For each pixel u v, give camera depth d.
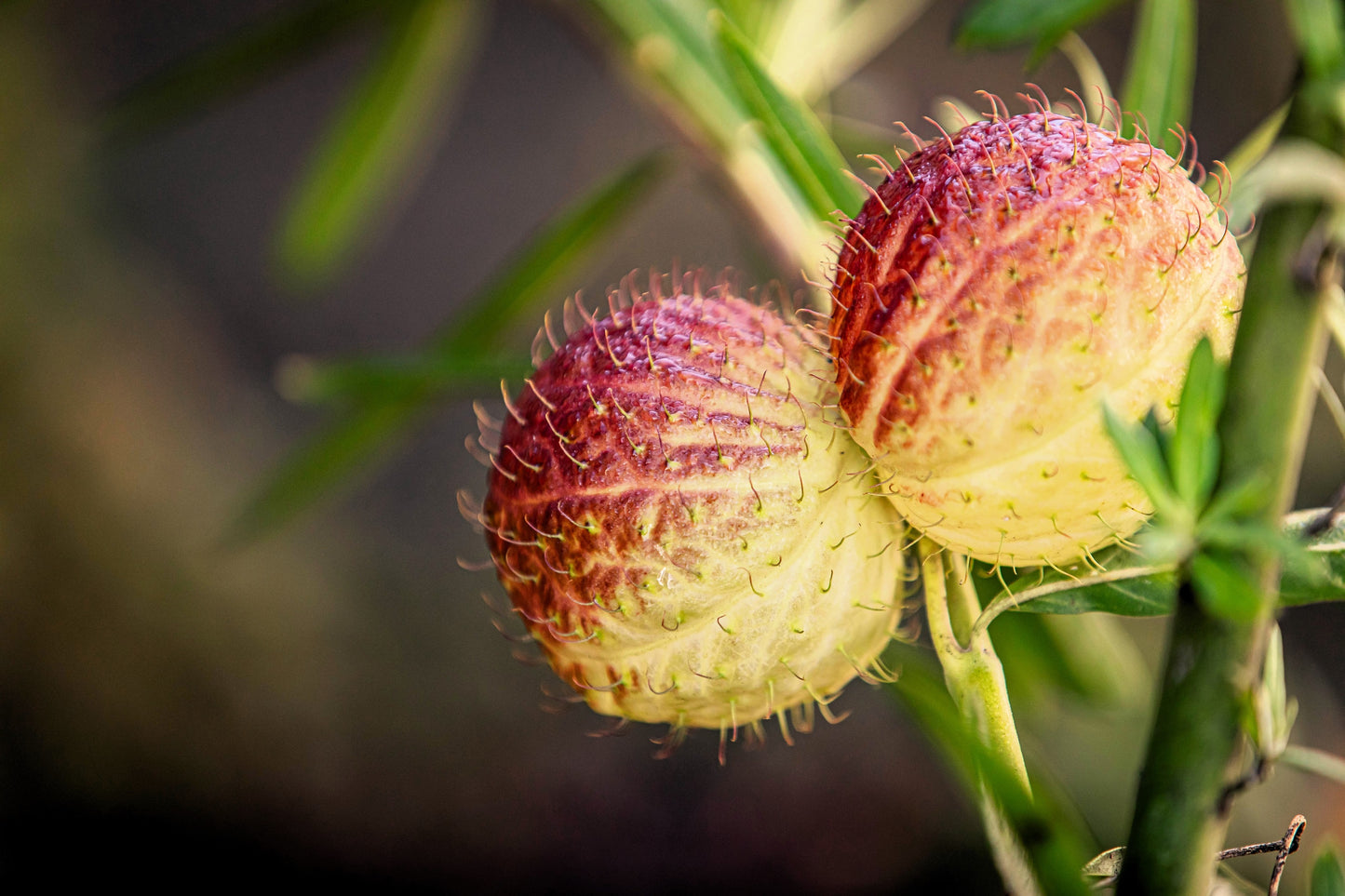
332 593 1.70
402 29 0.83
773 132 0.54
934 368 0.48
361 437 0.76
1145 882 0.45
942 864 1.55
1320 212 0.44
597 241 0.72
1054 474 0.48
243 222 2.25
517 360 0.65
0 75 1.83
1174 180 0.49
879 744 1.62
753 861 1.58
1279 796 1.31
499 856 1.60
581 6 0.68
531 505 0.51
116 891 1.53
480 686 1.68
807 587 0.50
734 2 0.62
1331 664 1.51
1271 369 0.45
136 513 1.66
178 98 0.86
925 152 0.50
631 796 1.62
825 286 0.51
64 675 1.56
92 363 1.76
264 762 1.60
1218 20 1.75
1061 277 0.48
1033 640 0.63
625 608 0.50
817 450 0.50
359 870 1.59
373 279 2.21
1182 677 0.45
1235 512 0.45
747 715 0.52
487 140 2.28
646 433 0.50
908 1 0.71
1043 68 1.86
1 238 1.75
